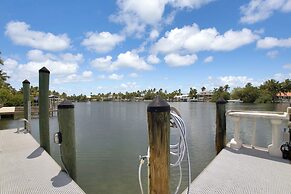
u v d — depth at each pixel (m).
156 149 2.86
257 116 5.99
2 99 43.19
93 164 9.41
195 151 11.58
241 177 4.45
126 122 29.12
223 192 3.82
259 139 15.90
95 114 45.72
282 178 4.39
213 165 5.12
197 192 3.82
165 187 2.88
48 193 4.00
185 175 7.59
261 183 4.17
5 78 51.03
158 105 2.84
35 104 42.41
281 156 5.69
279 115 5.67
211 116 38.16
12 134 9.87
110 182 7.33
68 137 5.02
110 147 13.07
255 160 5.45
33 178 4.70
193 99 155.88
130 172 8.30
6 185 4.34
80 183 7.29
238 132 6.52
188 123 27.17
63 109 4.98
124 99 194.50
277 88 105.25
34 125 23.39
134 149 12.50
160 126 2.84
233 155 5.85
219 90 133.62
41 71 7.13
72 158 5.08
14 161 5.89
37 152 6.78
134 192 6.60
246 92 107.00
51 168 5.33
